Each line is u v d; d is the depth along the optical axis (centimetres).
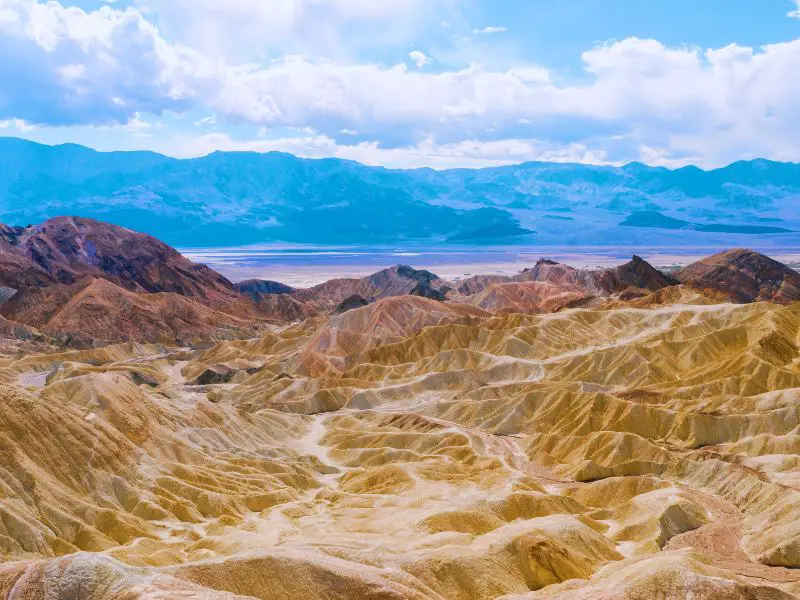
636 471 13800
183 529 10638
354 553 8638
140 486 11669
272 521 10800
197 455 13650
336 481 14438
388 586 7538
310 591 7512
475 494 11844
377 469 14075
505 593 8244
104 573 7156
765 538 10338
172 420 14988
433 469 13888
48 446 11294
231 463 13938
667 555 8762
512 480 12850
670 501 11562
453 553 8612
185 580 7375
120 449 12194
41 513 10112
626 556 9975
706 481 13125
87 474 11325
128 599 6756
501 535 9588
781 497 11531
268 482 13188
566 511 11500
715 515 11731
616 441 14638
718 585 7675
